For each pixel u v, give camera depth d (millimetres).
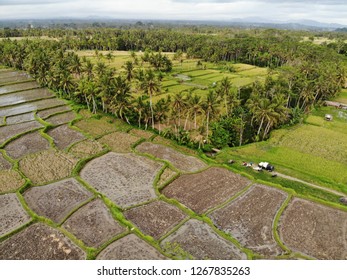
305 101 96500
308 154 66750
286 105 100875
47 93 108688
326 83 97500
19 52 136375
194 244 38625
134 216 44156
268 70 131750
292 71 107375
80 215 43969
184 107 74812
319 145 71312
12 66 150875
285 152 67500
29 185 51156
